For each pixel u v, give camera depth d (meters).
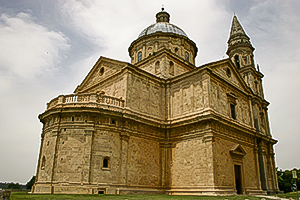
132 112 30.50
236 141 33.97
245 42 52.12
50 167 26.92
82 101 29.19
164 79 36.22
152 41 45.66
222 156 29.73
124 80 31.78
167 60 38.53
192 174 29.23
